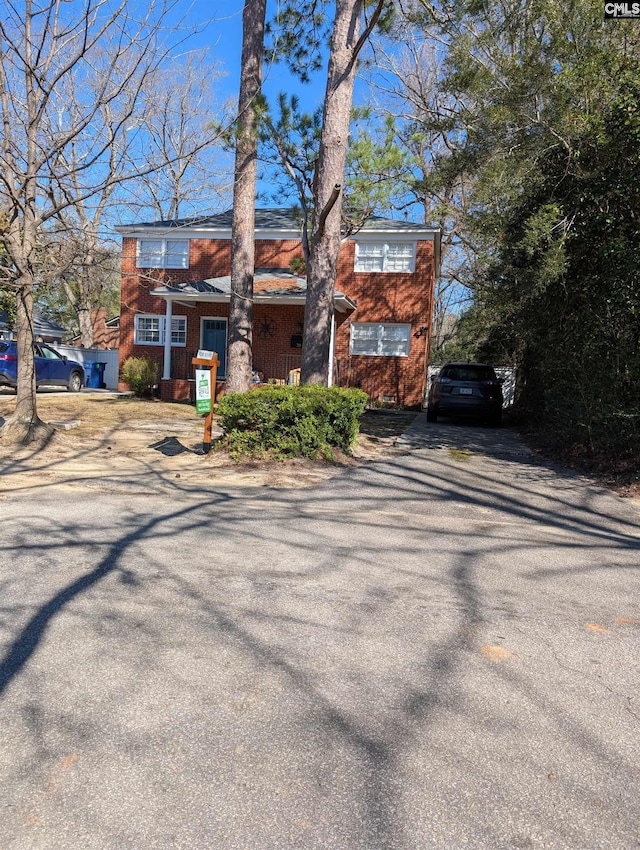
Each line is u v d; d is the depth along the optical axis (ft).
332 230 34.96
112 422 44.06
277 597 13.64
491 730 8.87
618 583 15.58
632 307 27.89
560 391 35.12
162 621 12.17
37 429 32.58
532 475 30.22
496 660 11.02
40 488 24.02
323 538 18.57
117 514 20.42
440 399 50.70
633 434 28.30
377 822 7.03
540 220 29.50
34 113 29.89
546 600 14.15
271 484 25.96
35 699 9.32
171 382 64.18
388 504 23.58
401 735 8.67
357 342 70.44
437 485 27.09
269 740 8.46
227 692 9.64
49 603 12.87
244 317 39.45
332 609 13.07
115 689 9.64
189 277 72.95
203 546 17.20
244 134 34.68
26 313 32.14
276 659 10.76
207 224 71.87
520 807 7.34
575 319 33.45
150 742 8.35
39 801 7.22
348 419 31.35
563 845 6.78
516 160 34.14
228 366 39.81
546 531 20.81
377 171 38.70
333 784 7.63
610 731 8.96
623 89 28.89
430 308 70.85
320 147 34.68
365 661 10.80
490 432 47.80
